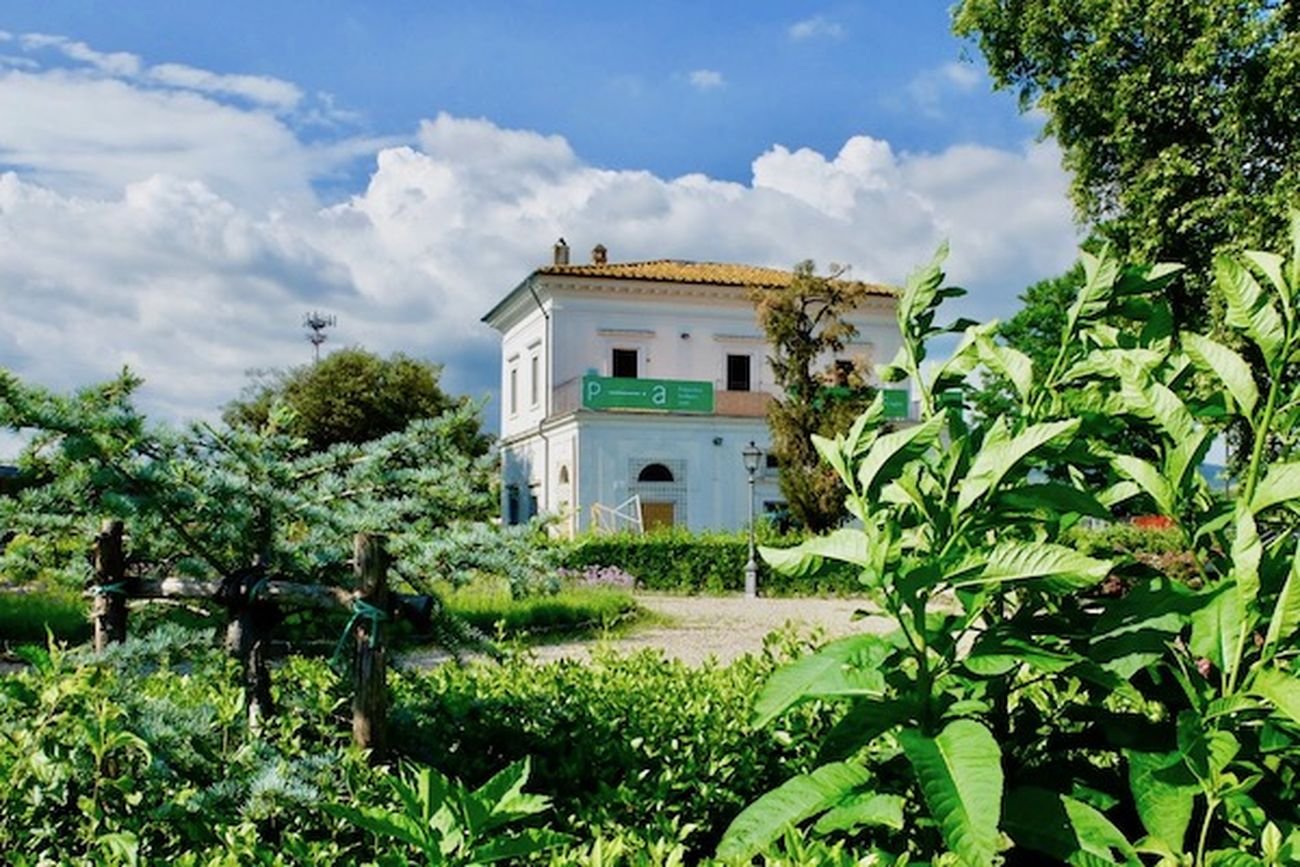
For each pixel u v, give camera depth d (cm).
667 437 3181
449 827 156
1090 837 183
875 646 196
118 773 274
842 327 2544
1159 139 2109
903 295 277
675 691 390
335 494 375
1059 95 2172
